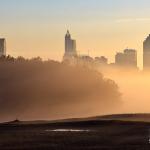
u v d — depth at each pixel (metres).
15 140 123.69
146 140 121.88
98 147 109.38
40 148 108.62
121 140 122.62
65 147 109.69
